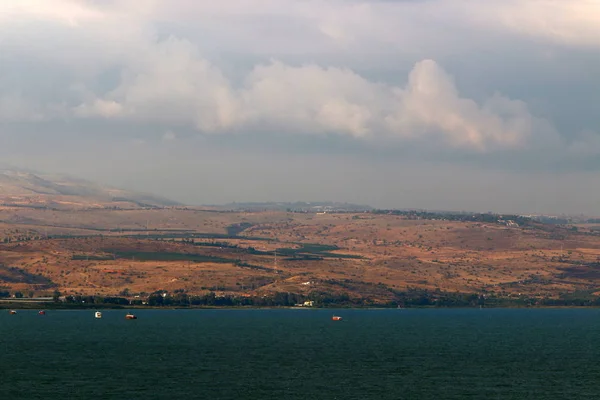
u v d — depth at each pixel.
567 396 166.12
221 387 175.38
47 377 189.12
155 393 167.12
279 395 165.50
